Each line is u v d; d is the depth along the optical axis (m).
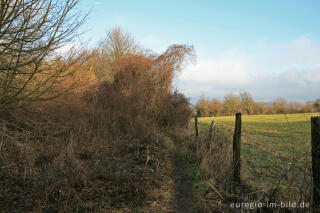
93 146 7.64
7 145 6.11
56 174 5.07
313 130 3.44
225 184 5.22
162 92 14.23
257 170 6.66
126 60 14.44
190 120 16.22
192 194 5.19
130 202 4.55
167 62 14.36
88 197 4.56
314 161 3.44
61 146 6.83
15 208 3.98
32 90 5.09
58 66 5.32
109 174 5.57
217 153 6.78
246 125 23.92
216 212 4.28
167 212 4.36
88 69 6.37
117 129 10.14
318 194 3.42
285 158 7.56
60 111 9.52
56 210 4.03
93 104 10.95
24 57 4.72
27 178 5.03
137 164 6.77
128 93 13.09
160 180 5.84
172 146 10.16
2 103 4.83
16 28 4.57
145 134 10.11
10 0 4.13
